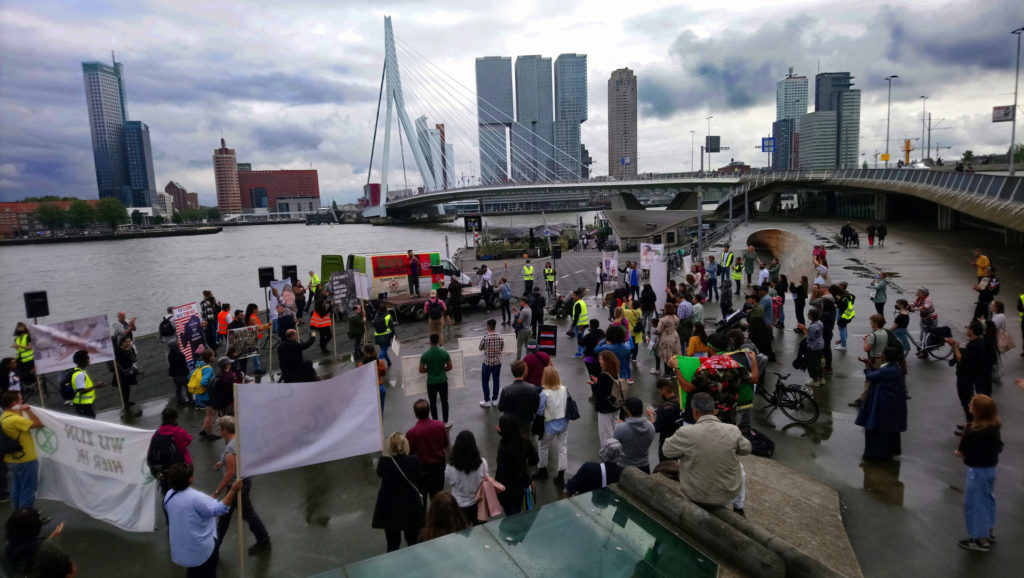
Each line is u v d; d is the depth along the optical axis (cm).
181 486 612
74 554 769
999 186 3111
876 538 695
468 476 678
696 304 1545
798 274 2995
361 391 780
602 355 938
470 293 2620
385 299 2483
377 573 459
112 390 1597
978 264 2114
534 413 880
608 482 662
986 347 978
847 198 6750
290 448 728
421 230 18262
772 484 797
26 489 850
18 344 1552
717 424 586
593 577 475
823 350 1330
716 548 525
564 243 6278
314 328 1845
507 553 491
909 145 8906
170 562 748
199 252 12769
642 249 2259
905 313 1259
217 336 1977
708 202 12494
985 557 657
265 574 704
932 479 840
